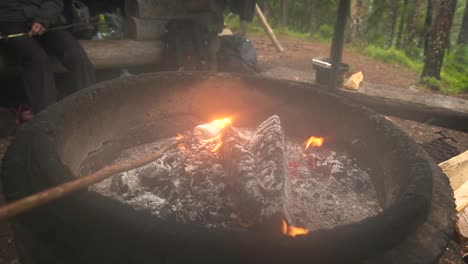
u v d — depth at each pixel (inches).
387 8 385.1
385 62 289.3
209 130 83.5
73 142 75.2
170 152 98.0
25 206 42.1
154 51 172.6
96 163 87.2
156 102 96.1
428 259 47.3
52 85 125.1
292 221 69.9
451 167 104.1
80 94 78.3
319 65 170.2
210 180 81.8
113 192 83.3
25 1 123.6
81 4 164.7
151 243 42.1
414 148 68.4
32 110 125.0
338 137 93.7
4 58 133.8
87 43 159.6
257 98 100.0
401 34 400.2
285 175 75.0
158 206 74.9
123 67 170.6
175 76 96.0
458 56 341.4
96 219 44.9
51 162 54.8
